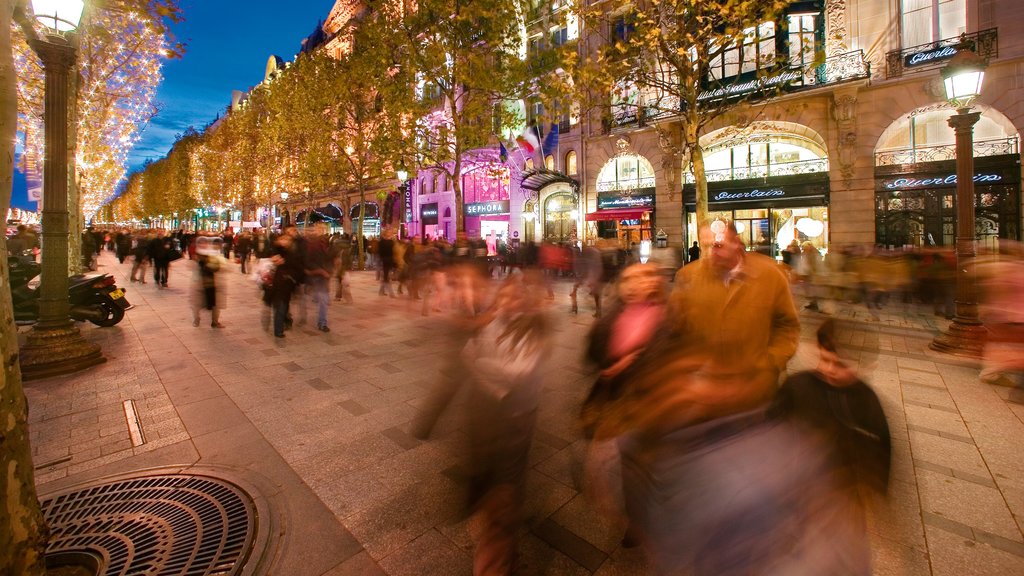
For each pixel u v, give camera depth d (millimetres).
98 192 29766
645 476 1862
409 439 4098
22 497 2008
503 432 2533
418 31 16312
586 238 21328
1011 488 3229
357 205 37406
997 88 13305
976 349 6730
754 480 1587
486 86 16078
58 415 4641
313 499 3188
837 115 15500
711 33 10086
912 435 4109
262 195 35375
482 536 2465
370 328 9070
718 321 2227
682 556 1686
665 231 20125
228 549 2689
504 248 22031
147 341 7926
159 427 4367
